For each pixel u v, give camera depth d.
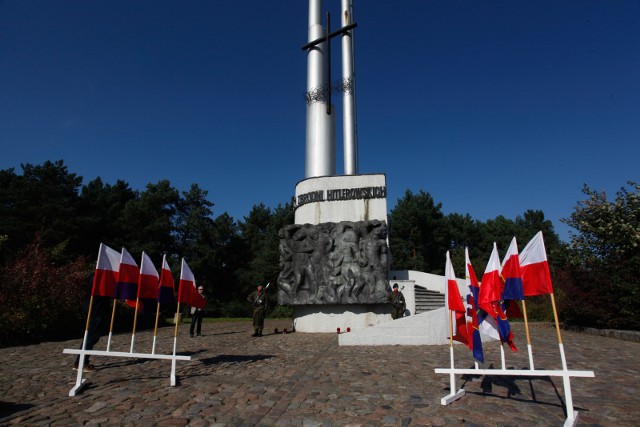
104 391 6.30
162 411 5.25
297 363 8.94
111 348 12.05
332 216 18.53
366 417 5.00
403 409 5.31
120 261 8.00
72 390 6.13
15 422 4.82
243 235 48.59
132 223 42.69
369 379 7.15
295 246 17.52
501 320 5.91
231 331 18.80
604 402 5.58
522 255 5.64
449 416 5.01
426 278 25.28
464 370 5.65
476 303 6.25
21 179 39.62
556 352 10.45
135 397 5.93
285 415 5.10
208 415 5.09
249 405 5.53
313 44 23.28
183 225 46.78
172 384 6.62
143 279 8.08
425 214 52.16
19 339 13.23
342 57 26.05
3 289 13.73
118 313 18.89
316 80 22.98
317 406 5.47
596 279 15.54
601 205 15.95
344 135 24.89
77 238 37.34
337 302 16.47
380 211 18.19
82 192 43.53
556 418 4.92
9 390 6.41
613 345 11.89
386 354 10.32
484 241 57.78
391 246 51.59
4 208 35.25
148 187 47.03
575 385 6.59
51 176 40.22
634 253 15.05
